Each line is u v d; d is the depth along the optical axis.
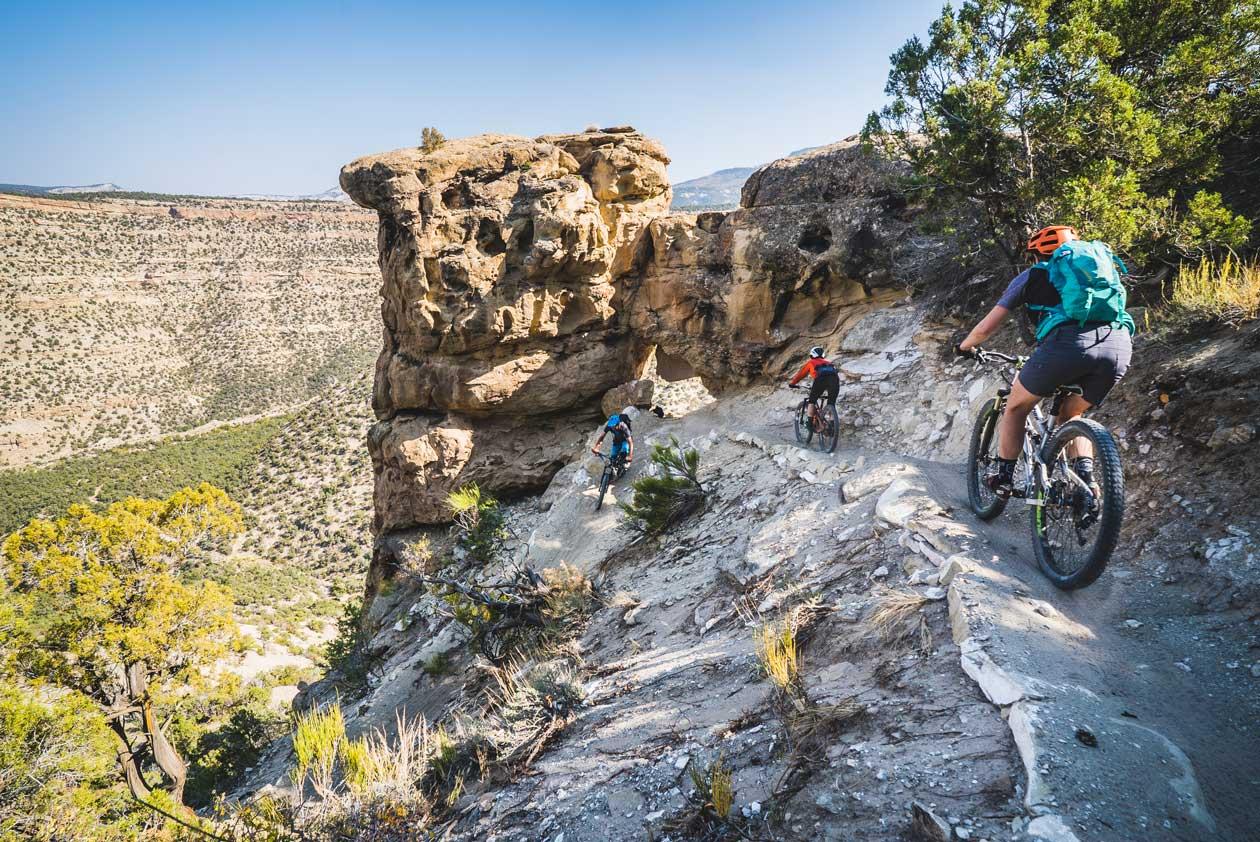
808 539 5.67
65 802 13.84
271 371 148.62
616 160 16.08
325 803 3.75
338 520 79.75
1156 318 5.68
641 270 16.83
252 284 170.25
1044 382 3.38
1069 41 6.55
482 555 13.50
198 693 22.59
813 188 13.12
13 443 124.50
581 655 6.38
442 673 10.39
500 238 15.20
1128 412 4.78
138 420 134.50
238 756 20.81
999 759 2.24
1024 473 4.09
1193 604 3.16
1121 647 2.96
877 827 2.15
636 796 2.99
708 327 15.68
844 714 2.79
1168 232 6.30
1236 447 3.79
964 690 2.68
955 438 8.04
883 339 11.12
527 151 15.63
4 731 15.00
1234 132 7.07
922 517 4.60
